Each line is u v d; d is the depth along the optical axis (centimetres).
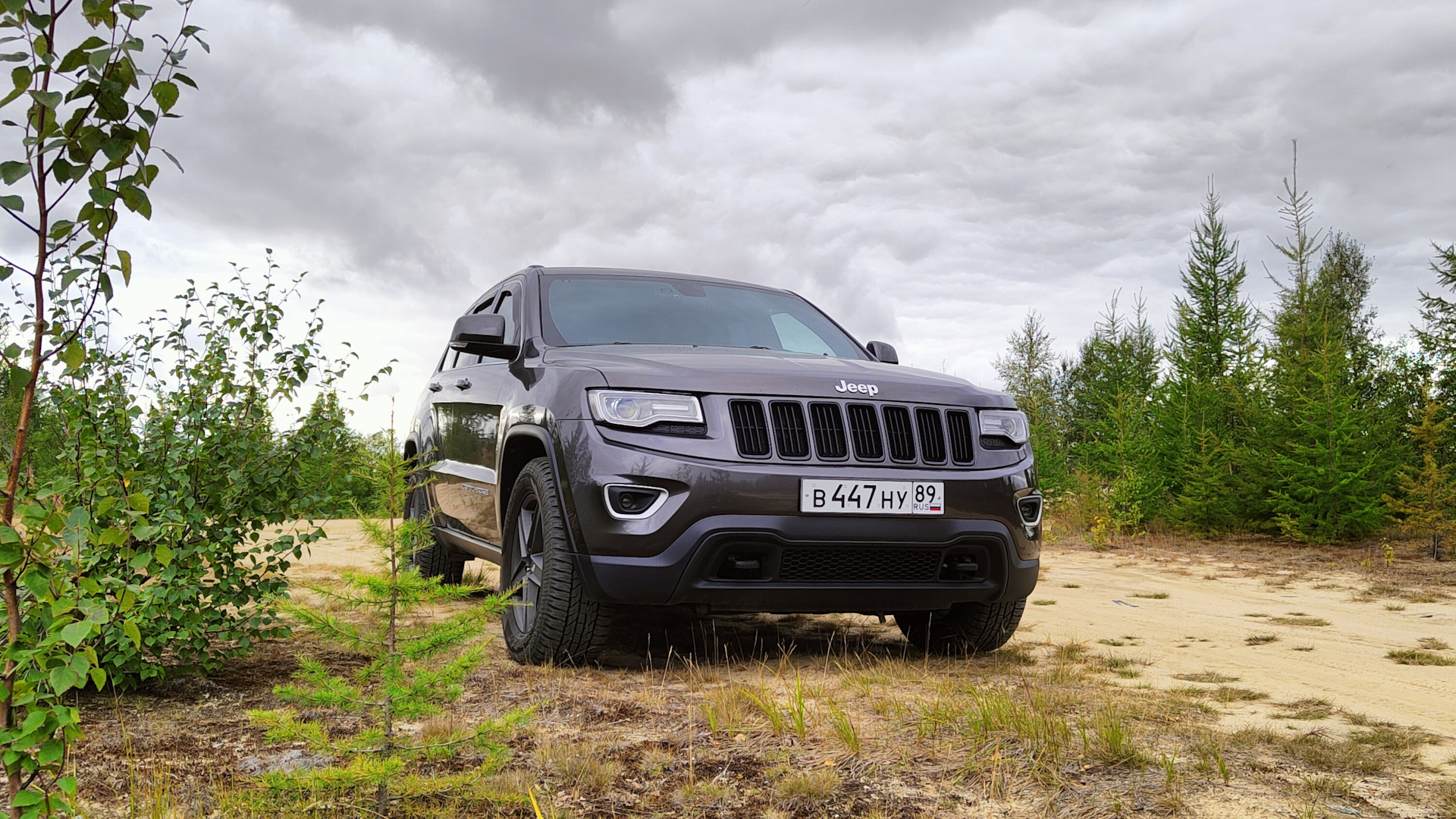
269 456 377
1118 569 920
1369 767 258
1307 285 1555
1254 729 300
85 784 246
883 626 537
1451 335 1370
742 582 371
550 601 387
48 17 146
